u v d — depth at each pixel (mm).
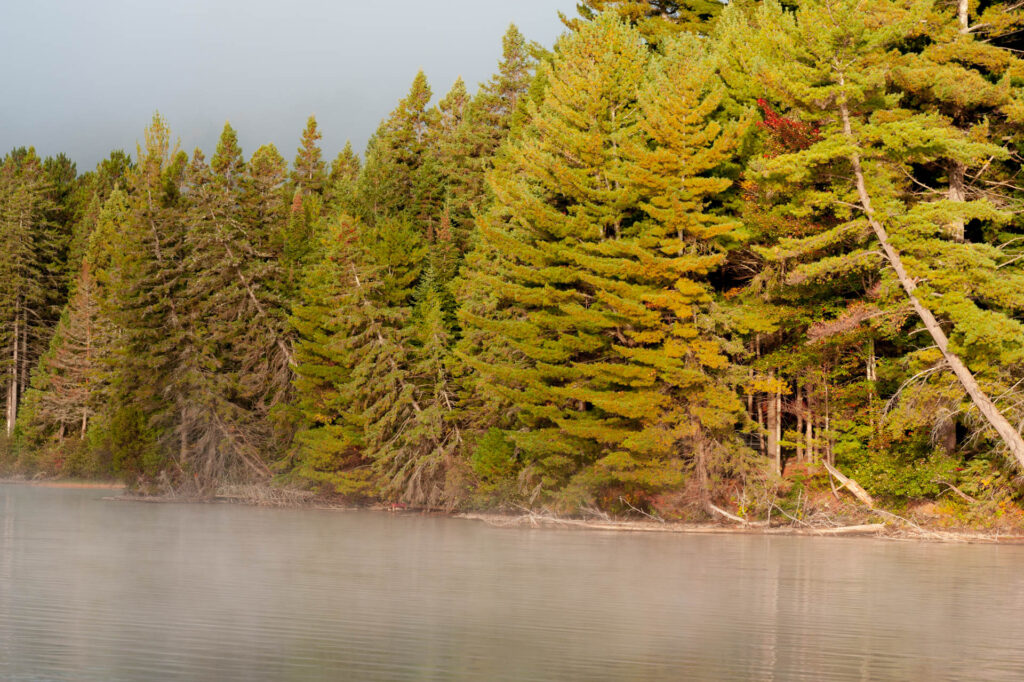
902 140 31141
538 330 41250
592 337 39312
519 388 44000
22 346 93188
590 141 39750
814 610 17703
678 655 13742
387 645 14266
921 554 27594
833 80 32812
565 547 29531
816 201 33469
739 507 36812
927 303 30922
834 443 37938
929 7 31750
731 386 37438
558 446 38906
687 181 36594
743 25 42969
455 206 70625
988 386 30953
